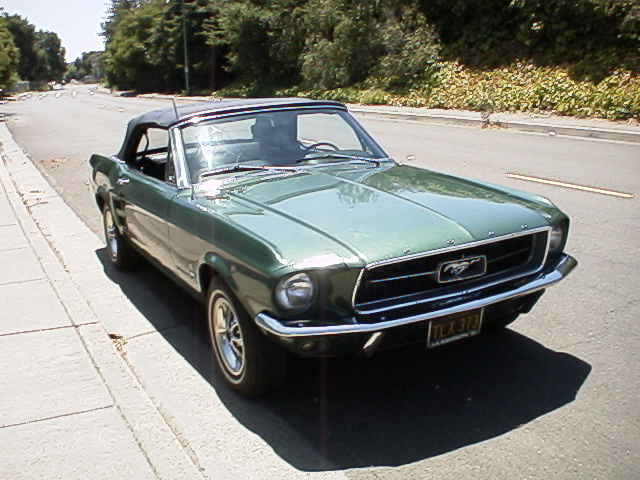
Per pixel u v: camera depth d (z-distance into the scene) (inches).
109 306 207.9
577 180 354.0
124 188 202.8
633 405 134.9
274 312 122.4
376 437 129.0
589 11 747.4
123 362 163.0
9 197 379.2
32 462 123.8
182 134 176.7
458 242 130.0
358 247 125.0
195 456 125.5
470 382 147.6
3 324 189.2
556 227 146.6
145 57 2351.1
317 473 118.7
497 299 132.0
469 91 818.2
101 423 136.0
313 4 1209.4
